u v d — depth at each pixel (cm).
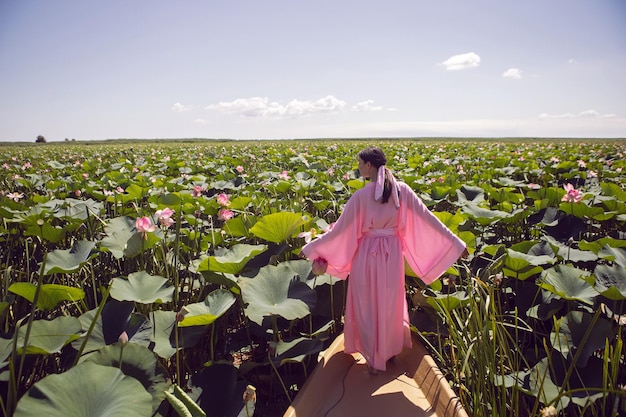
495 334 279
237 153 1998
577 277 346
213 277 344
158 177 920
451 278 353
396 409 279
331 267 328
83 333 285
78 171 1170
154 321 305
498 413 268
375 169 306
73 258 388
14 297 321
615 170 1106
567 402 243
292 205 611
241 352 362
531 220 552
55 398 197
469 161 1389
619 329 275
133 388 215
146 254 452
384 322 307
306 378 318
